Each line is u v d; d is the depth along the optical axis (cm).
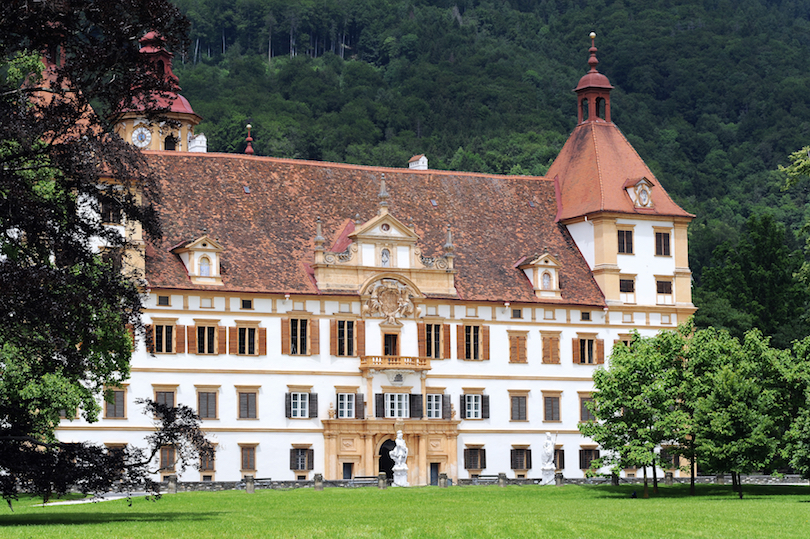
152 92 8075
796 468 11869
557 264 15162
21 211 7494
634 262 15512
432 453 14300
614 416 12706
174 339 13325
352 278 14138
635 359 12481
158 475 13062
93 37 7844
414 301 14388
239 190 14575
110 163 7856
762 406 12294
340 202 15038
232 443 13488
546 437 14200
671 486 13338
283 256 14138
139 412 13088
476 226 15525
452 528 7844
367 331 14150
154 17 7831
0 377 8006
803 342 12900
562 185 16212
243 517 8606
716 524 8450
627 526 8225
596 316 15262
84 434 12875
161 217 13875
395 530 7669
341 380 14000
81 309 7625
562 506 10281
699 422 12294
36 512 9225
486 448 14600
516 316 14950
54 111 7644
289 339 13812
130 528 7431
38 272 7388
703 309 19212
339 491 12162
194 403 13362
